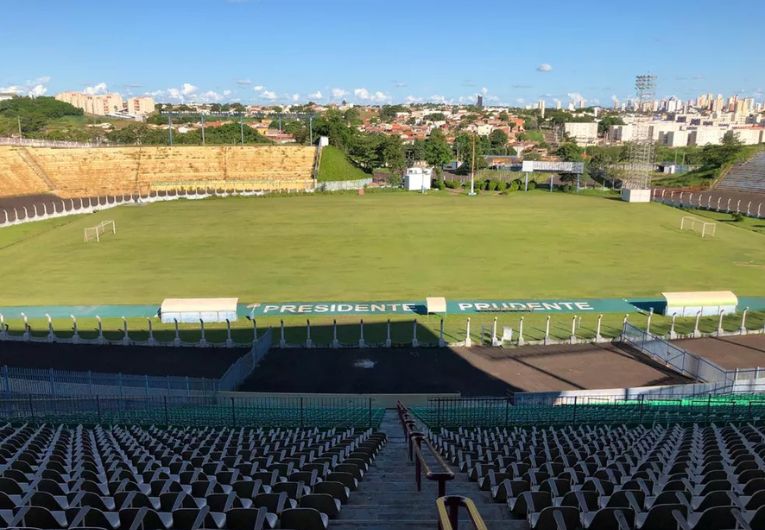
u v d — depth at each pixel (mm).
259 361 33344
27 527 7945
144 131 179000
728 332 37312
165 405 24812
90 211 88188
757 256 58594
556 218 81875
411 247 62531
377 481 12891
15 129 179375
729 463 12906
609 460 13812
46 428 19688
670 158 185000
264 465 14008
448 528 5562
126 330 35656
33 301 44000
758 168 120125
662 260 56781
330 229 73188
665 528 8086
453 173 155375
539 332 37812
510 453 15852
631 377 31484
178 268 53719
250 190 113000
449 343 35750
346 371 32219
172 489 11039
